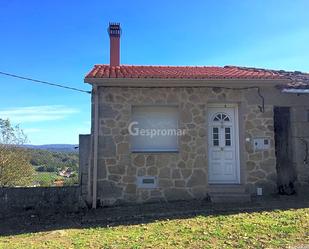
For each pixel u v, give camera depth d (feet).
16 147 61.62
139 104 39.86
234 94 40.96
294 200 37.99
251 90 41.16
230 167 41.83
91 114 39.47
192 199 39.47
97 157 39.06
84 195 39.22
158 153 39.65
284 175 42.65
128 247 24.61
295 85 40.83
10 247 25.99
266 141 41.04
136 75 38.96
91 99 39.65
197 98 40.47
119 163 39.27
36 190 39.52
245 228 27.91
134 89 39.88
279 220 29.96
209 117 41.98
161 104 40.09
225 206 36.19
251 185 40.42
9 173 58.70
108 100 39.60
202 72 43.34
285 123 43.24
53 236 28.71
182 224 30.09
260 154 40.86
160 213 34.45
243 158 40.70
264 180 40.70
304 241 25.04
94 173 38.81
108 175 39.11
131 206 38.14
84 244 25.70
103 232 28.99
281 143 43.04
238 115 41.75
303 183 41.34
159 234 27.50
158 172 39.52
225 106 42.09
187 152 39.93
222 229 27.99
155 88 40.06
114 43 50.11
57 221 34.60
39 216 37.01
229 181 41.68
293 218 30.55
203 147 40.14
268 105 41.32
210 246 24.39
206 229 28.19
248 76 39.91
